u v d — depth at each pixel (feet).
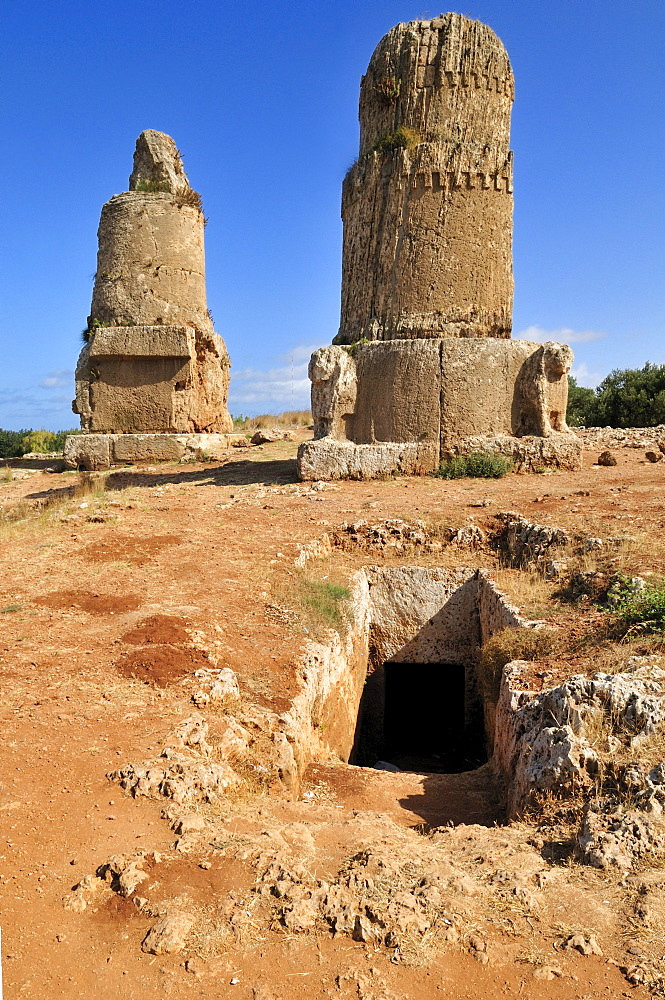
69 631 23.30
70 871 12.10
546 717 16.93
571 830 13.78
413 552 35.22
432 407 45.09
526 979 10.05
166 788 14.48
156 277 61.98
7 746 15.97
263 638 24.16
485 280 46.24
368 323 47.80
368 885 11.87
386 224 46.85
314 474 45.93
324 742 23.63
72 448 62.64
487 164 46.09
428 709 38.17
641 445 60.34
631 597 22.24
